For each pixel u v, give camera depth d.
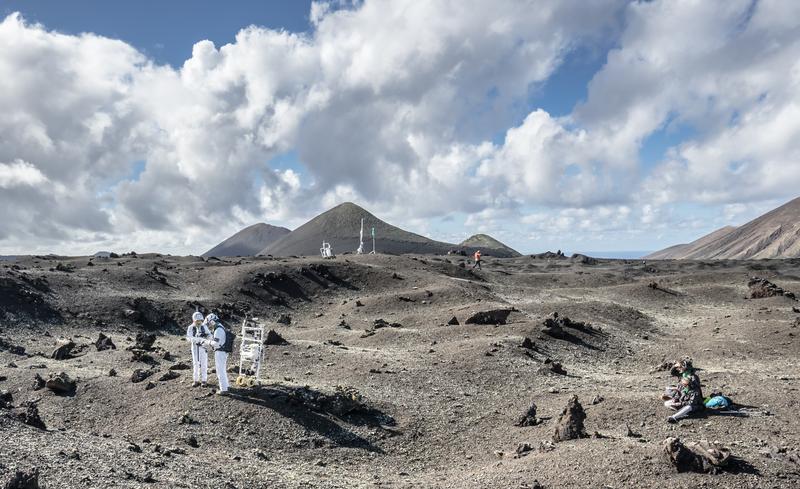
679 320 47.41
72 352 28.12
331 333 37.03
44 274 41.53
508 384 24.77
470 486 13.66
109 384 21.70
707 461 12.66
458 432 19.41
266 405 19.11
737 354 31.09
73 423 18.25
